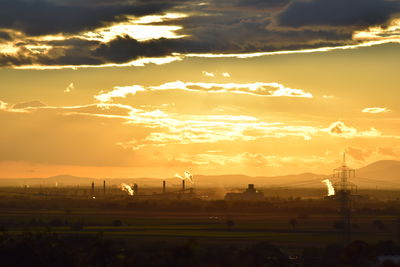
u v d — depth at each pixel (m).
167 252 149.00
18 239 193.25
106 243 177.38
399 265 188.75
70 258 182.75
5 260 177.00
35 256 178.88
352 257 198.38
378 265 195.00
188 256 145.88
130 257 169.88
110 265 173.00
